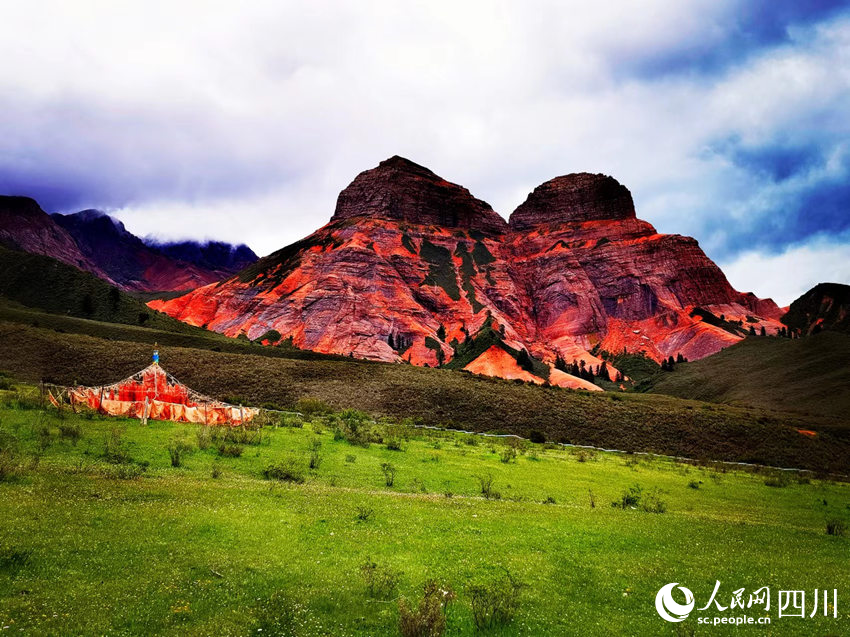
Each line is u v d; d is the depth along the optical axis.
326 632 11.38
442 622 11.52
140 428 34.72
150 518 16.42
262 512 18.52
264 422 43.91
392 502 22.47
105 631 10.42
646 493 35.09
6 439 25.69
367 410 78.62
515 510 23.42
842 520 32.09
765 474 53.78
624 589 14.76
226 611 11.76
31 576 12.12
